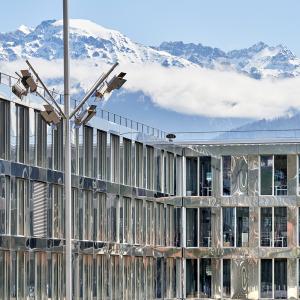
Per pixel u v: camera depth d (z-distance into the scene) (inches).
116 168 3718.0
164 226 4121.6
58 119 2647.6
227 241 4266.7
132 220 3828.7
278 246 4242.1
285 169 4252.0
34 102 3169.3
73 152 3420.3
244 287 4247.0
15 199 3065.9
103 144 3629.4
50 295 3238.2
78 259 3432.6
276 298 4232.3
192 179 4288.9
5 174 3016.7
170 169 4180.6
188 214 4276.6
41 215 3193.9
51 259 3245.6
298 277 4220.0
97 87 2645.2
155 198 4030.5
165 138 4242.1
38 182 3181.6
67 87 2664.9
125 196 3772.1
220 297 4252.0
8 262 3029.0
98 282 3558.1
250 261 4247.0
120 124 3754.9
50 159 3253.0
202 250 4259.4
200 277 4266.7
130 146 3831.2
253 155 4269.2
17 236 3063.5
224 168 4284.0
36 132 3181.6
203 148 4274.1
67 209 2689.5
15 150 3075.8
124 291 3752.5
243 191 4266.7
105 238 3619.6
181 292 4247.0
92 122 3543.3
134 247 3838.6
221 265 4259.4
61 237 3294.8
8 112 3051.2
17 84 2632.9
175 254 4200.3
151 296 3988.7
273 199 4247.0
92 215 3528.5
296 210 4232.3
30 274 3134.8
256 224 4252.0
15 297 3061.0
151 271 3991.1
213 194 4274.1
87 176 3513.8
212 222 4269.2
